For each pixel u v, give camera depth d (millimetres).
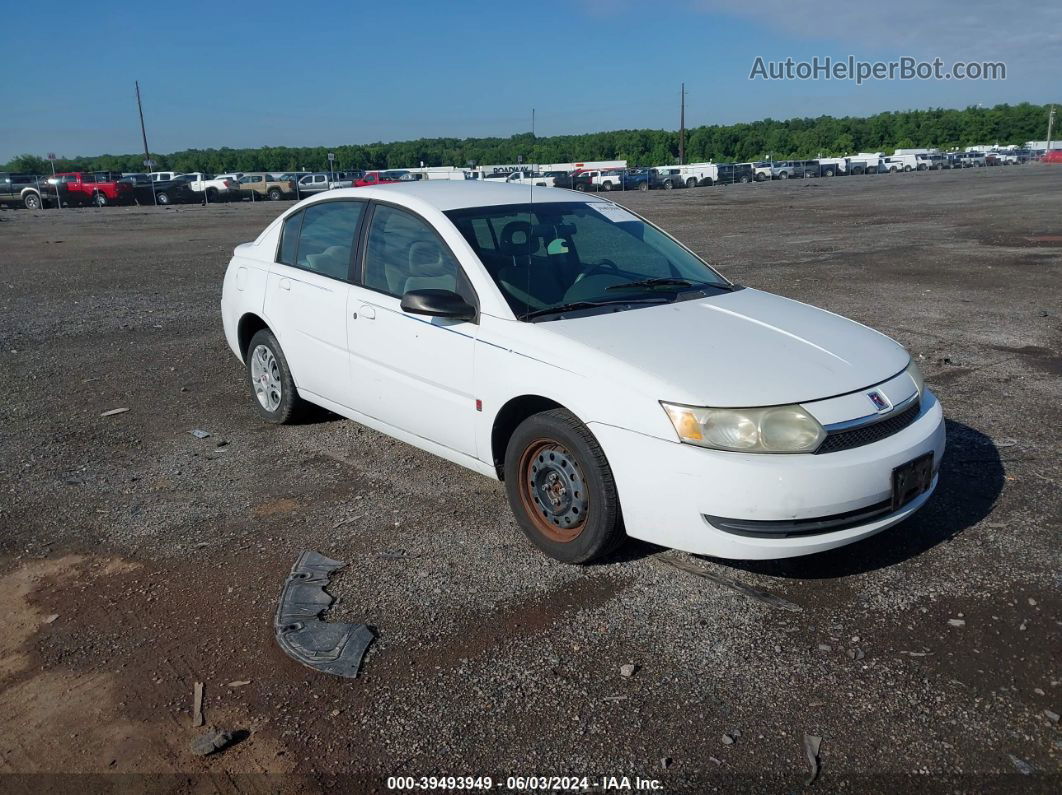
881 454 3488
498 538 4199
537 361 3828
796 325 4176
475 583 3771
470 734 2828
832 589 3668
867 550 3998
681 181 56625
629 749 2744
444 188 5004
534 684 3072
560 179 53219
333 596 3680
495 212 4633
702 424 3395
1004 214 23266
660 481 3449
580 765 2684
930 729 2803
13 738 2859
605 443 3582
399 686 3074
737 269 13352
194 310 10734
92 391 6973
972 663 3135
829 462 3387
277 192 49094
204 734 2854
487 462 4191
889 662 3154
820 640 3301
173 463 5301
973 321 8977
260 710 2967
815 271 12938
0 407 6547
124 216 33375
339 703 2990
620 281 4473
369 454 5379
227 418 6195
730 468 3342
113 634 3445
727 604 3566
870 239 17594
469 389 4164
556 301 4199
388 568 3920
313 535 4277
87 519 4508
